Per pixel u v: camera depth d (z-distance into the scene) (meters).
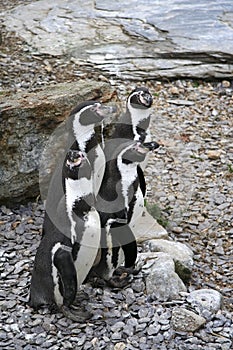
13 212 12.09
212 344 8.82
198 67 18.61
